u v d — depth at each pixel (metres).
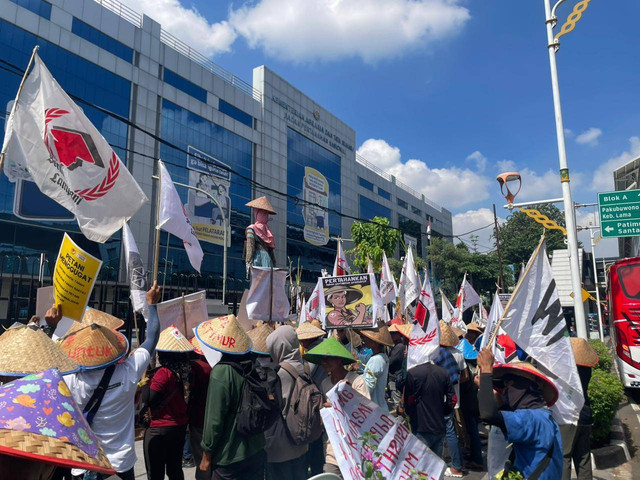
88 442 1.38
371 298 6.14
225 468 3.32
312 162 51.28
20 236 25.12
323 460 4.62
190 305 5.64
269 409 3.43
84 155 4.49
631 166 19.70
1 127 24.78
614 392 6.88
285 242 45.47
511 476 2.95
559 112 9.59
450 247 50.00
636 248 20.03
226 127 39.75
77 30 28.88
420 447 3.14
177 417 4.07
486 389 3.02
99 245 28.16
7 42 25.30
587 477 4.43
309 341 5.34
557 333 3.58
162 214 5.00
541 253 3.69
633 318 11.77
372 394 4.63
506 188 9.84
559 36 9.65
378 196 65.06
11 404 1.32
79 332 3.32
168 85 34.47
